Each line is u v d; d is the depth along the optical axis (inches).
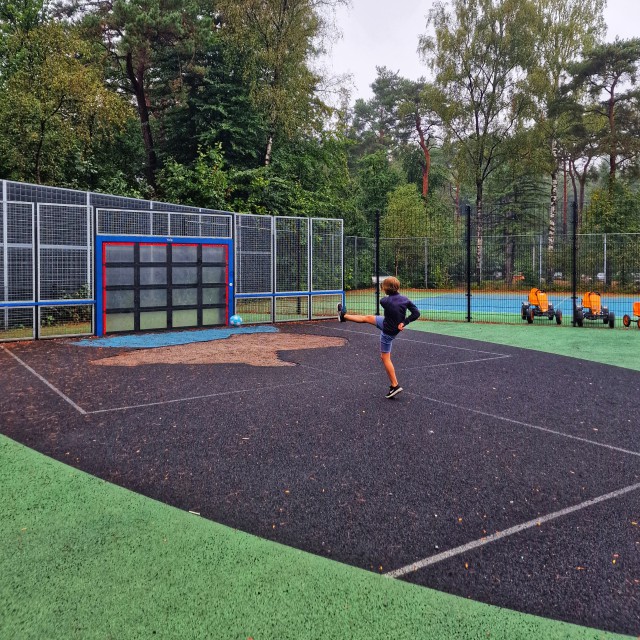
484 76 1284.4
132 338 466.0
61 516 135.1
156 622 95.4
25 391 265.9
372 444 191.2
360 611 99.7
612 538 127.2
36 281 455.5
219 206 869.2
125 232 523.8
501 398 259.0
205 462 172.7
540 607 101.7
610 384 290.0
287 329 541.0
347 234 1277.1
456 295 1034.1
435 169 2190.0
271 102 1024.2
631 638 93.1
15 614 96.8
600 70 1443.2
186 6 994.1
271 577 110.2
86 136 786.8
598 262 1133.1
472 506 143.7
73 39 761.6
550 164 1332.4
